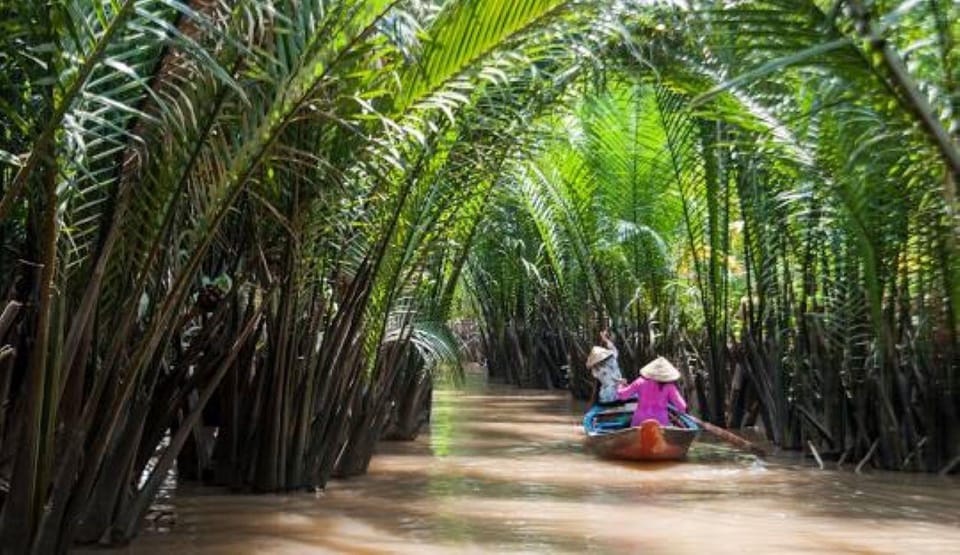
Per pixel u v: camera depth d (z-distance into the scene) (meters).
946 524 6.85
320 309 7.46
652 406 10.89
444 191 8.02
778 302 11.29
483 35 5.29
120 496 5.66
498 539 6.18
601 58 7.81
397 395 11.13
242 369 7.46
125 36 4.05
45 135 3.90
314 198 6.18
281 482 7.45
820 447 10.53
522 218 18.97
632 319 15.49
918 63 4.48
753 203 10.96
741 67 5.35
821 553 5.94
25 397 4.69
